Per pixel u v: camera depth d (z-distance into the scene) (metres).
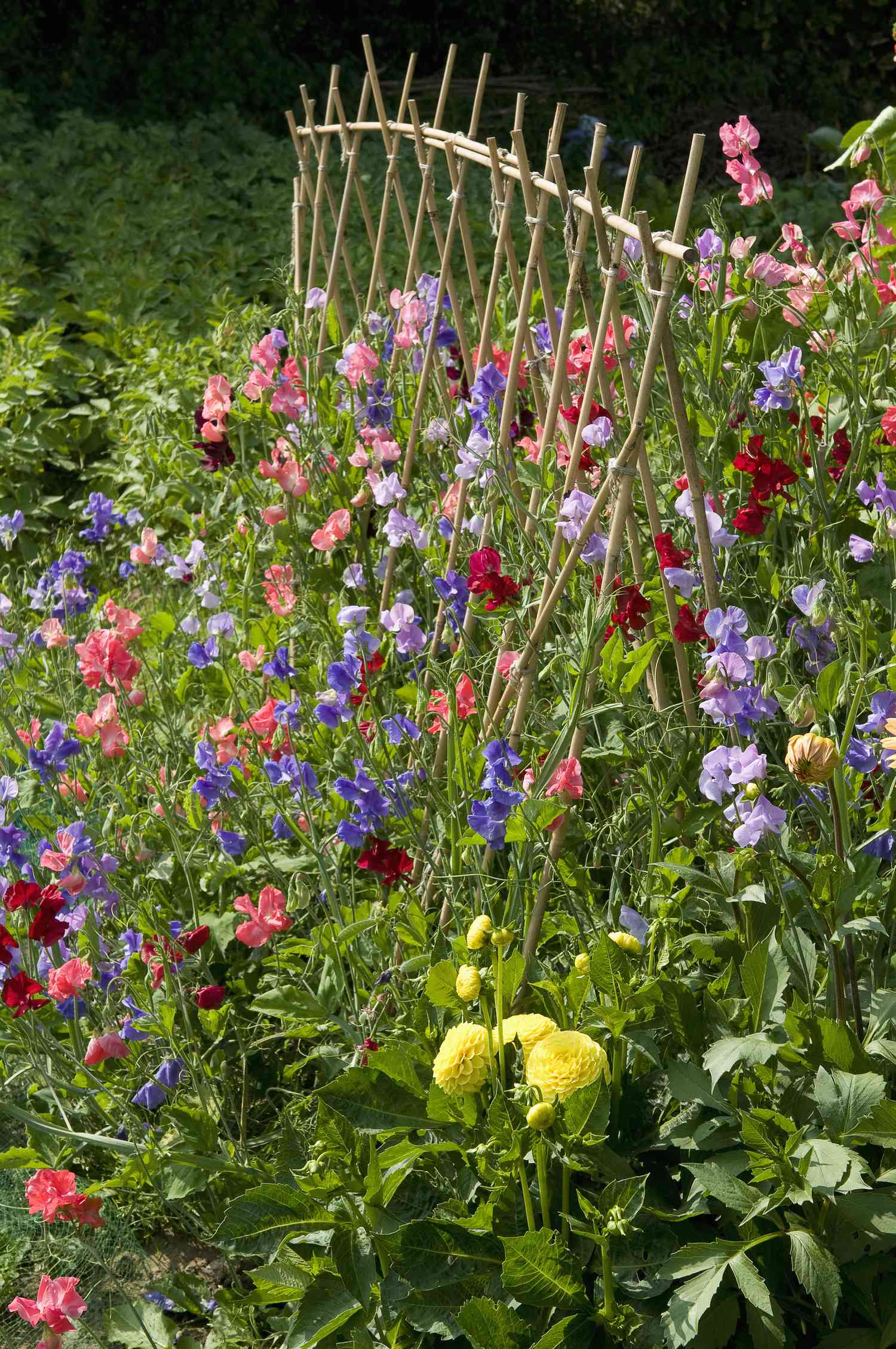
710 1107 1.89
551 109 11.80
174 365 5.78
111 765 3.05
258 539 3.81
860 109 12.41
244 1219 1.86
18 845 2.49
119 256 7.64
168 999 2.39
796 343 3.02
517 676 2.32
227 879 2.88
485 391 2.66
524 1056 1.90
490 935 1.81
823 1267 1.65
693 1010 1.89
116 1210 2.34
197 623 3.13
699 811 2.19
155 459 4.84
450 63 3.09
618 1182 1.73
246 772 3.04
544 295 2.51
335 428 3.74
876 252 3.19
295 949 2.50
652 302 2.02
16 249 7.54
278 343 3.46
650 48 12.02
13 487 5.33
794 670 2.59
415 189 8.77
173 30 11.61
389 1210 1.95
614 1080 1.93
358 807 2.52
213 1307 2.16
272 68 11.62
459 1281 1.85
